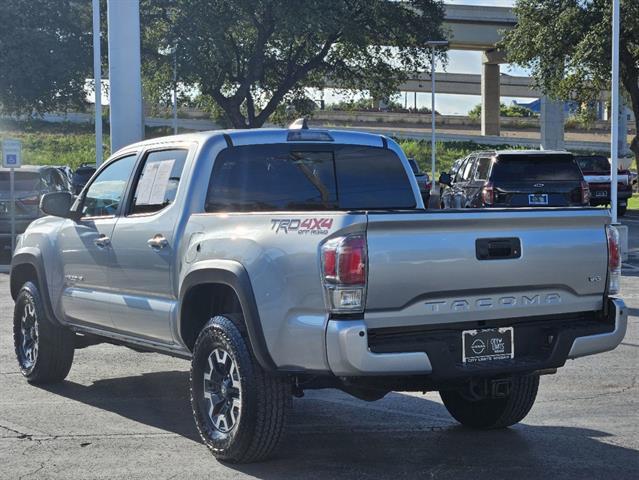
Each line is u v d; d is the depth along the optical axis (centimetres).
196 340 608
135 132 1816
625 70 3894
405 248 522
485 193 1986
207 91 3756
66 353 802
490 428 675
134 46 1806
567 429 677
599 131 9375
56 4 3434
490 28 5928
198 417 602
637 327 1140
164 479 554
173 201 649
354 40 3572
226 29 3469
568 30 3681
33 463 588
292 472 569
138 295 677
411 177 722
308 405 757
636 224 2977
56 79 3406
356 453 613
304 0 3384
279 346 539
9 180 2008
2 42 3322
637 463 590
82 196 762
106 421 698
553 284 573
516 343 568
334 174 690
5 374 868
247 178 659
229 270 566
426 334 538
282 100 4334
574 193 1994
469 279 541
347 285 509
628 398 773
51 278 783
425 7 3853
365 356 506
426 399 779
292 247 536
